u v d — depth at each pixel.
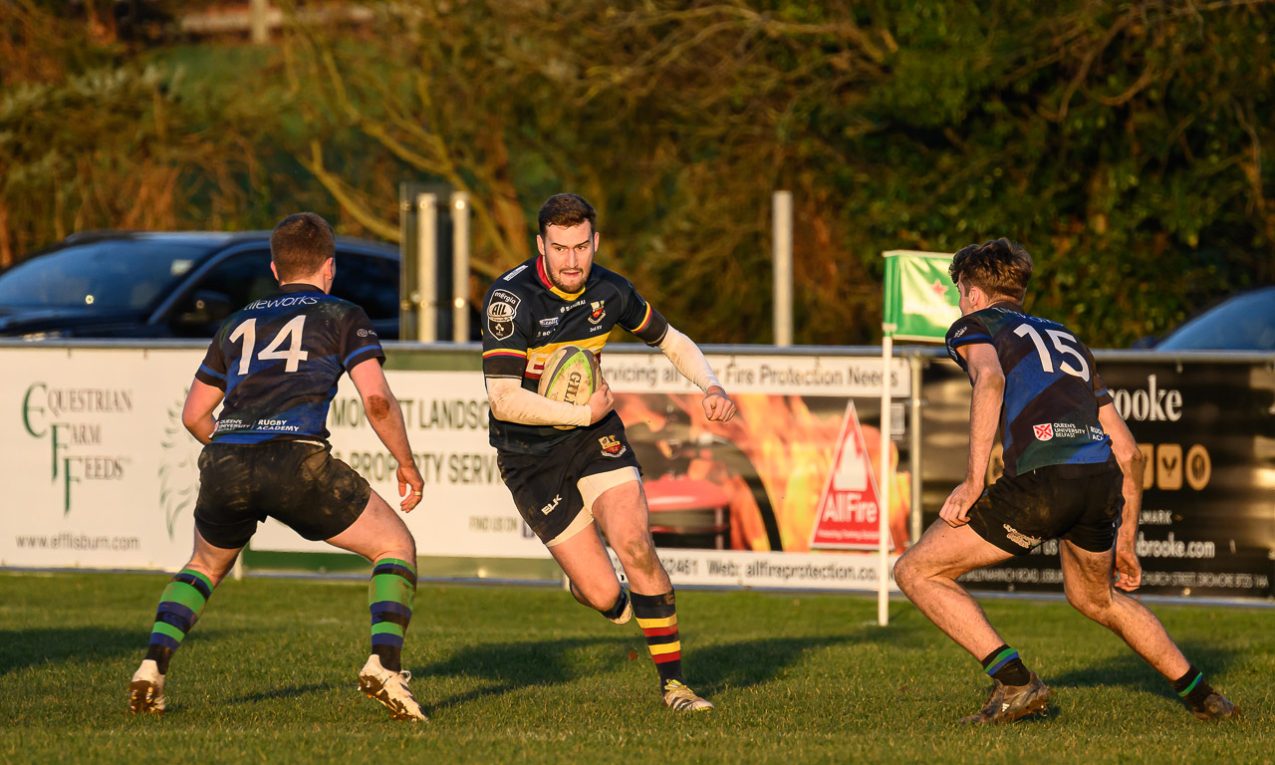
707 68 76.00
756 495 35.16
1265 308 46.03
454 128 83.44
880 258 70.00
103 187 84.06
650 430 35.41
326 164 89.69
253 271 49.56
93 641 27.94
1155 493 33.88
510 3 79.25
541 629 32.88
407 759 16.70
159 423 36.84
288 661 25.72
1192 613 36.59
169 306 47.03
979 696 23.33
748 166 75.81
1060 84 66.12
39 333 44.03
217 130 86.12
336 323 19.92
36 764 16.19
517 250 85.81
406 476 20.06
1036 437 20.20
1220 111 64.69
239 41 94.19
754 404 35.12
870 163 72.56
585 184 84.44
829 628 33.97
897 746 18.00
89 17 92.12
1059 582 34.53
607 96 78.31
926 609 20.92
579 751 17.31
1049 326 21.00
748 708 21.67
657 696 22.64
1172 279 67.94
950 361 34.50
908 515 34.75
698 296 78.19
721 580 35.31
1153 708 22.36
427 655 26.95
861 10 72.44
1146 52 63.03
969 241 68.00
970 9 66.25
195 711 20.58
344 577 36.91
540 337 20.86
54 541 37.28
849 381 34.81
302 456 19.36
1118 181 65.81
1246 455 33.69
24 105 83.12
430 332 47.69
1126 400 33.88
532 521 21.30
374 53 85.12
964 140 69.88
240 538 20.08
